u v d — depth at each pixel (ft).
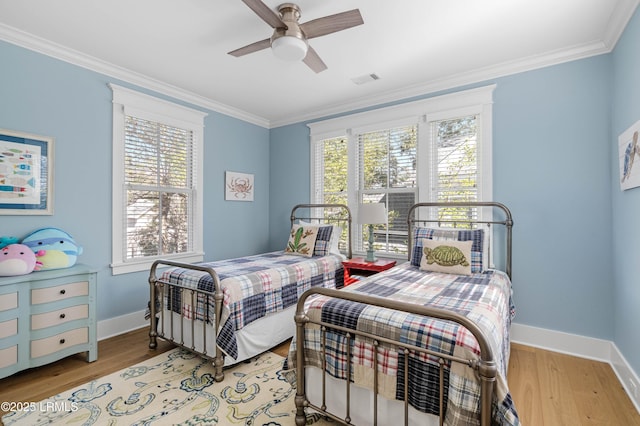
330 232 11.53
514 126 9.16
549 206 8.68
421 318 4.63
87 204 9.02
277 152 14.92
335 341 5.12
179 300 8.09
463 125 10.11
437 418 4.28
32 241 7.72
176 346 8.84
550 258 8.67
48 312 7.20
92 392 6.51
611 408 6.04
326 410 5.29
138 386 6.74
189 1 6.40
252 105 12.82
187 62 9.14
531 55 8.64
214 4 6.49
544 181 8.75
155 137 10.74
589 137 8.16
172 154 11.27
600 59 8.04
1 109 7.52
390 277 7.86
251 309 7.68
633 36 6.34
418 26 7.25
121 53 8.63
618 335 7.42
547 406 6.10
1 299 6.57
